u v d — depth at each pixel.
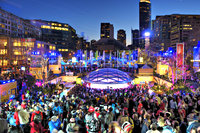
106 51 140.12
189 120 6.82
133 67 59.91
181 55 29.36
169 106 11.18
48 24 131.88
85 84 33.44
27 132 5.74
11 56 72.31
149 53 69.56
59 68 41.97
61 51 137.50
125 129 5.46
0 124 3.42
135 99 12.84
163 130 5.25
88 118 6.68
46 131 7.00
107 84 30.61
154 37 186.88
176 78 27.69
